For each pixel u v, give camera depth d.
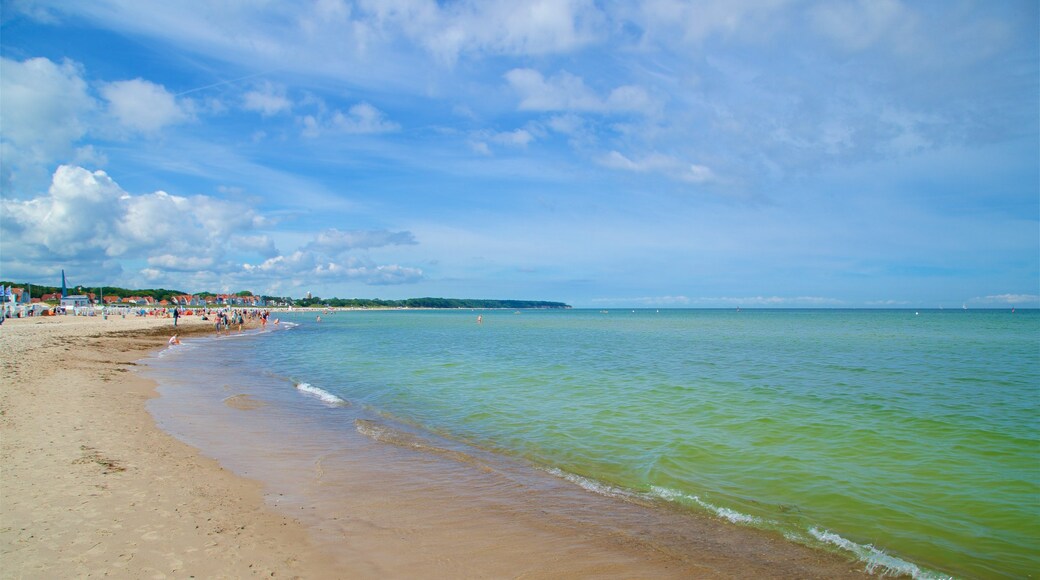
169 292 190.50
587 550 7.07
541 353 35.88
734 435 13.07
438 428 14.04
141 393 17.31
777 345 42.25
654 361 30.14
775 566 6.73
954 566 6.81
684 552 7.07
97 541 6.37
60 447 10.11
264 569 6.06
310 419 14.81
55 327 52.16
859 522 8.10
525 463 11.01
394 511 8.24
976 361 29.45
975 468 10.57
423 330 74.31
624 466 10.80
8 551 5.99
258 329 74.38
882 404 16.80
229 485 8.91
